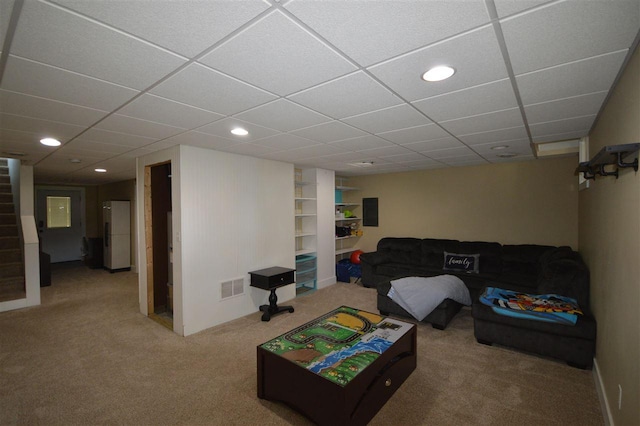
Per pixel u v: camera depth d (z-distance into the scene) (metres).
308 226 5.65
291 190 5.01
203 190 3.70
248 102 2.12
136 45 1.37
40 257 5.87
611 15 1.18
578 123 2.74
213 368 2.81
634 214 1.62
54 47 1.37
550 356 2.90
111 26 1.22
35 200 8.06
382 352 2.27
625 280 1.78
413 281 3.96
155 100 2.05
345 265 6.19
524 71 1.69
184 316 3.53
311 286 5.66
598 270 2.65
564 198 4.70
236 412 2.21
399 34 1.31
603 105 2.26
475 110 2.35
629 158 1.68
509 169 5.16
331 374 1.99
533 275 4.54
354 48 1.42
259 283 4.09
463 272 4.91
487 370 2.76
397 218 6.47
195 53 1.45
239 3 1.09
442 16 1.18
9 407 2.26
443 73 1.70
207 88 1.87
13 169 5.60
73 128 2.70
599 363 2.50
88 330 3.70
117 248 7.20
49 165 4.86
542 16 1.19
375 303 4.76
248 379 2.63
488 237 5.38
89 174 6.05
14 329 3.73
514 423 2.08
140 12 1.13
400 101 2.14
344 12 1.15
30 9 1.10
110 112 2.28
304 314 4.26
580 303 3.19
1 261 5.21
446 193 5.81
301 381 2.08
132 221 7.34
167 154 3.68
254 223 4.34
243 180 4.19
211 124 2.65
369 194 6.90
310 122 2.62
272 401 2.32
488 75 1.73
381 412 2.20
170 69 1.61
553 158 4.71
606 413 2.09
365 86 1.87
